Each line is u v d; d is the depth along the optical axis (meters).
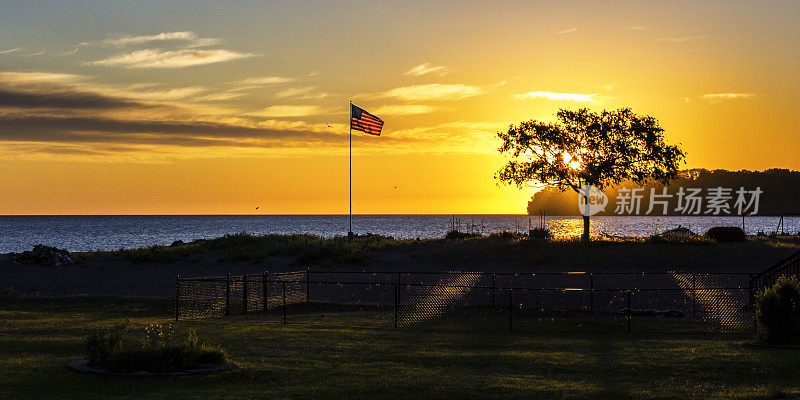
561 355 18.66
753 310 28.78
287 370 16.02
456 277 43.78
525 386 14.62
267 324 24.94
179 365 15.71
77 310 29.92
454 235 72.69
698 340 21.89
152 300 32.66
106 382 14.52
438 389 14.27
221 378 15.06
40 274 49.44
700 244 55.50
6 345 19.19
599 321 26.48
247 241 65.12
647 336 22.95
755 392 14.05
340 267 51.94
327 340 20.92
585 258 50.75
